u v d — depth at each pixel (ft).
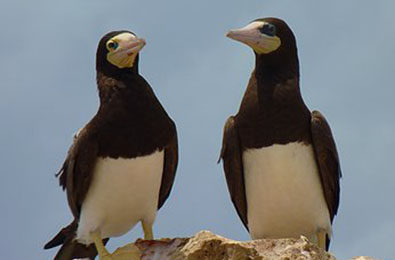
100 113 49.80
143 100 49.80
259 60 52.90
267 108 50.93
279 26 53.11
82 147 49.57
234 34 52.90
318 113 51.65
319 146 50.72
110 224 50.75
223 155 52.08
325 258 43.29
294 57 53.01
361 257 44.47
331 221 53.01
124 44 50.60
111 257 46.98
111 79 50.49
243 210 52.60
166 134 49.93
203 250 42.63
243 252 42.04
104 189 49.57
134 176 49.44
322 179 51.31
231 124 51.75
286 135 50.65
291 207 51.03
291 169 50.52
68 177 50.52
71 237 51.85
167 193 51.98
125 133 49.26
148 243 45.88
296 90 51.62
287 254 42.32
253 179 51.08
